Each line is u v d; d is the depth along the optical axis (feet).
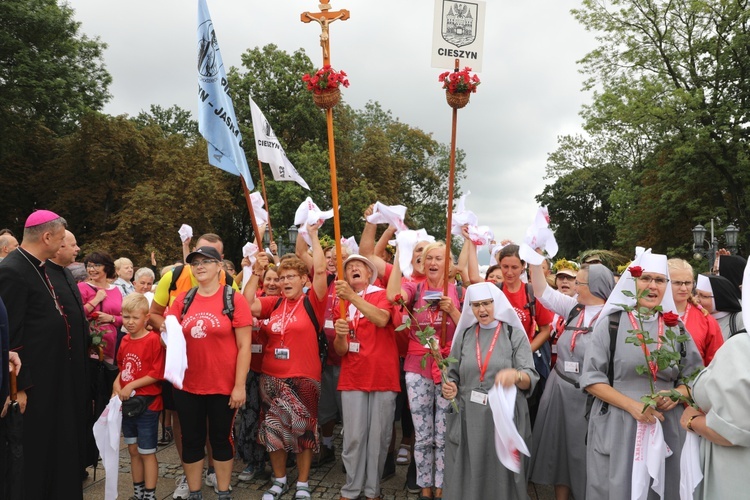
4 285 12.32
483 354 13.55
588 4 78.33
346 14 15.02
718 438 8.33
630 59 77.71
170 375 13.15
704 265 66.59
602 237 186.91
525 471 13.10
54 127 98.73
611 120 77.05
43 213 13.21
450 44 15.29
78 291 14.29
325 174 92.68
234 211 111.24
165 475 17.43
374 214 17.89
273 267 18.98
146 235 93.25
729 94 76.74
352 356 15.15
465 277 17.72
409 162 131.23
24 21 79.00
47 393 12.79
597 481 11.46
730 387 7.97
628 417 11.21
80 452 13.75
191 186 96.48
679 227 88.17
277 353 15.37
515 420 13.07
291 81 100.78
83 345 13.97
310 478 17.30
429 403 15.26
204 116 17.69
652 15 75.61
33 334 12.72
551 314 16.57
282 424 15.10
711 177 78.18
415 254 17.48
